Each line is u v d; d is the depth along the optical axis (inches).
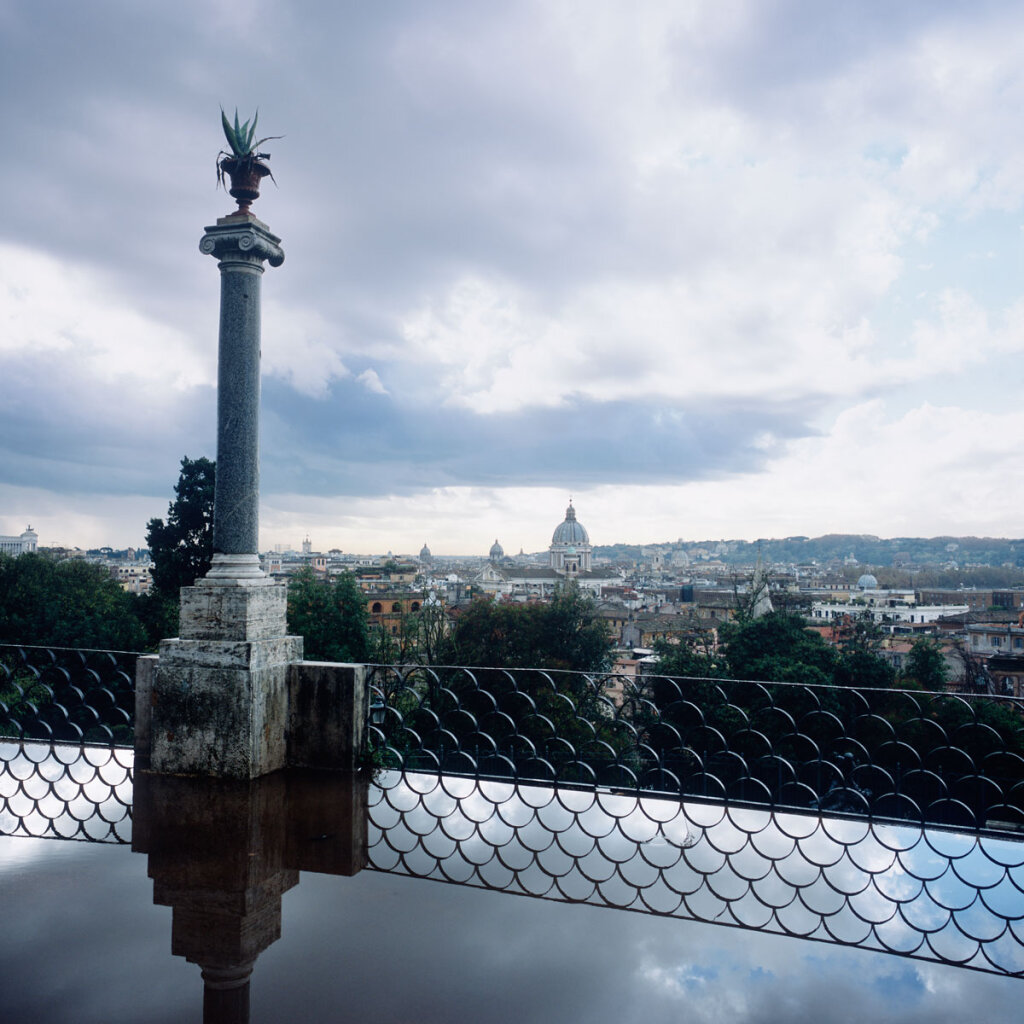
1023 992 117.5
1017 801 501.7
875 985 119.0
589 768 223.5
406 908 141.9
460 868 162.9
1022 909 148.9
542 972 119.7
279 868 157.2
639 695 220.1
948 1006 112.9
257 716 209.9
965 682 1919.3
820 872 165.3
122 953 122.0
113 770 235.6
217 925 132.7
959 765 531.5
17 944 124.7
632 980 118.2
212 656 209.9
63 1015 103.7
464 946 128.1
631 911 145.0
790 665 1520.7
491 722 618.2
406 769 232.8
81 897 142.7
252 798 196.5
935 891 157.6
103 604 1720.0
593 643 2107.5
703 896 153.1
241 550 219.0
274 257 228.8
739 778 207.9
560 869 165.0
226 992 110.7
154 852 164.2
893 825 199.3
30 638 1546.5
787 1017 108.3
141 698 228.4
